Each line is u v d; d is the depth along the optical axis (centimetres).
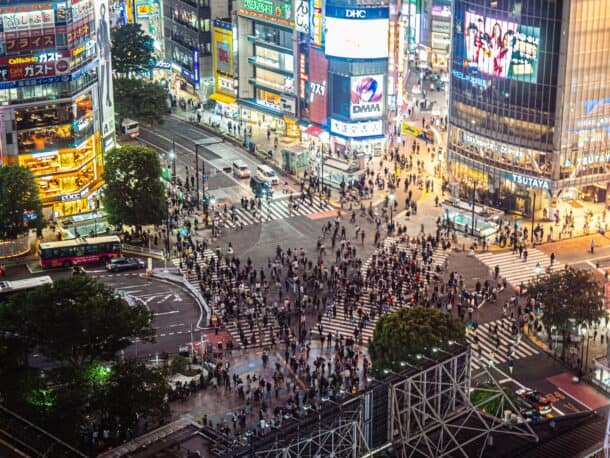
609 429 13188
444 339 14775
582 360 17100
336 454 12581
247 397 16000
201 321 18262
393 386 12962
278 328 17975
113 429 14488
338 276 19500
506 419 13788
